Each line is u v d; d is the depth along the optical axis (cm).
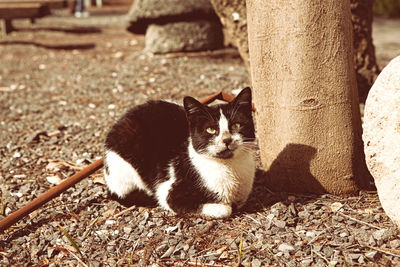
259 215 173
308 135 175
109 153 182
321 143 175
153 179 180
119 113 246
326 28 170
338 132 174
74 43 447
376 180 162
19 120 248
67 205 183
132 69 317
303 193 180
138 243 166
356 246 159
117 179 181
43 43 449
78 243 168
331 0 170
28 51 417
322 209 173
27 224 175
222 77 275
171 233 169
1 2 464
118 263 161
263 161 185
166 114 183
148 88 274
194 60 326
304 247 161
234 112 172
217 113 172
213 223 170
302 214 171
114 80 299
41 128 238
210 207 173
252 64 179
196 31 343
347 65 173
